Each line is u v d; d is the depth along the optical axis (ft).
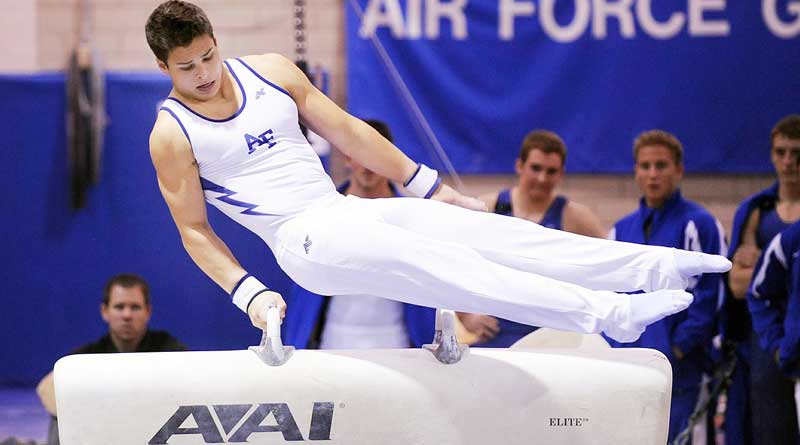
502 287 29.89
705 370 51.34
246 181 32.42
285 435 30.99
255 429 30.86
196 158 32.01
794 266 50.37
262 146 32.42
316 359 31.24
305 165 33.01
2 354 70.64
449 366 31.45
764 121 68.59
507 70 68.39
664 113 68.59
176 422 30.55
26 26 73.20
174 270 69.92
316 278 31.63
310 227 31.37
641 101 68.54
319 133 34.50
